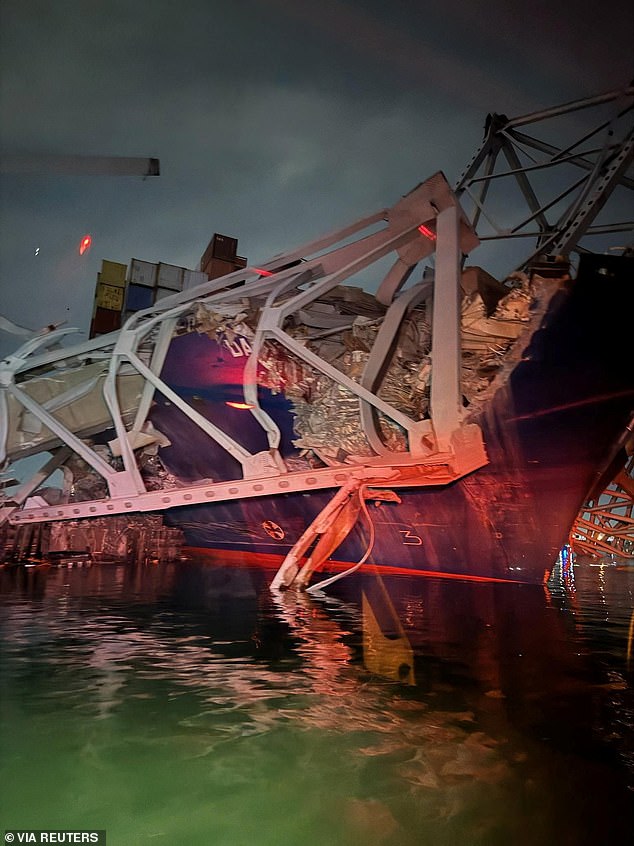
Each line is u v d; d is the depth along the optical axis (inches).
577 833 133.2
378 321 855.1
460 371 660.7
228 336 870.4
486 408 633.0
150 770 163.6
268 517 850.1
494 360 678.5
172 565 845.2
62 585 592.1
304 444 809.5
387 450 734.5
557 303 569.9
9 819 138.3
